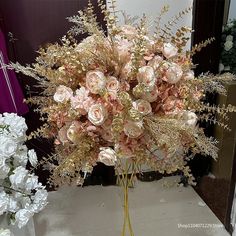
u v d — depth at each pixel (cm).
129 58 87
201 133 95
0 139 99
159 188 239
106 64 89
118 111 83
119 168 101
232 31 211
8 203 100
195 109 94
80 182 99
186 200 227
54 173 98
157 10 206
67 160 89
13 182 100
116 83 85
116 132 82
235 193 183
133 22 108
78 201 229
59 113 89
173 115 87
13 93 181
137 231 197
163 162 94
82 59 88
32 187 107
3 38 179
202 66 211
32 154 113
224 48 212
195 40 204
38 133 103
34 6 195
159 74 87
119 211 218
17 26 198
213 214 212
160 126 85
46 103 102
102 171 244
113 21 91
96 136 90
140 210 217
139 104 85
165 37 96
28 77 206
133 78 87
